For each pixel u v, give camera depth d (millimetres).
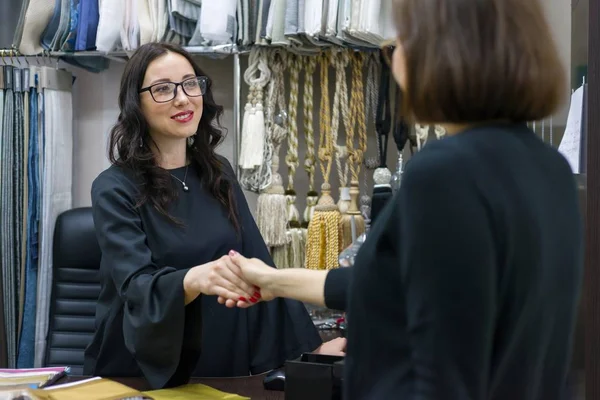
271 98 2555
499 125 763
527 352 738
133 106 1711
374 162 2615
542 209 732
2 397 1288
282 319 1711
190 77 1737
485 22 730
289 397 1153
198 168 1838
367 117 2590
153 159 1722
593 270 1271
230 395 1323
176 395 1314
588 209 1280
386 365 750
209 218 1774
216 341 1708
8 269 2650
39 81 2652
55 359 2504
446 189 693
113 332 1580
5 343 2596
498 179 712
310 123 2602
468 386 671
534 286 717
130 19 2514
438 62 729
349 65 2627
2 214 2646
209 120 1857
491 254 687
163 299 1357
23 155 2658
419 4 758
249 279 1169
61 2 2611
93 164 2982
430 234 687
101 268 1680
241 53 2586
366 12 2268
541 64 732
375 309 756
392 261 749
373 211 2002
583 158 1406
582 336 1297
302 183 2797
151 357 1390
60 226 2535
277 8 2400
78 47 2594
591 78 1279
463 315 673
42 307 2639
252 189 2541
